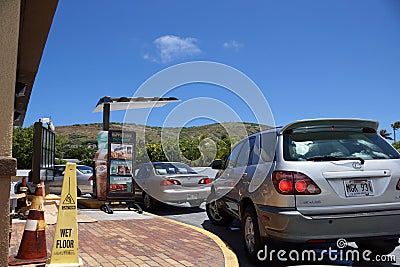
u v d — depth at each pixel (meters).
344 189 4.38
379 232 4.36
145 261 4.71
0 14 2.91
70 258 4.26
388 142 4.99
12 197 6.75
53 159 13.21
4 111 2.87
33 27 5.68
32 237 4.55
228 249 5.36
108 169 10.04
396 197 4.44
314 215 4.29
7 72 2.90
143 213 9.32
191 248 5.43
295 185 4.36
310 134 4.91
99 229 6.94
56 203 9.62
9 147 2.87
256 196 4.96
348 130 4.99
